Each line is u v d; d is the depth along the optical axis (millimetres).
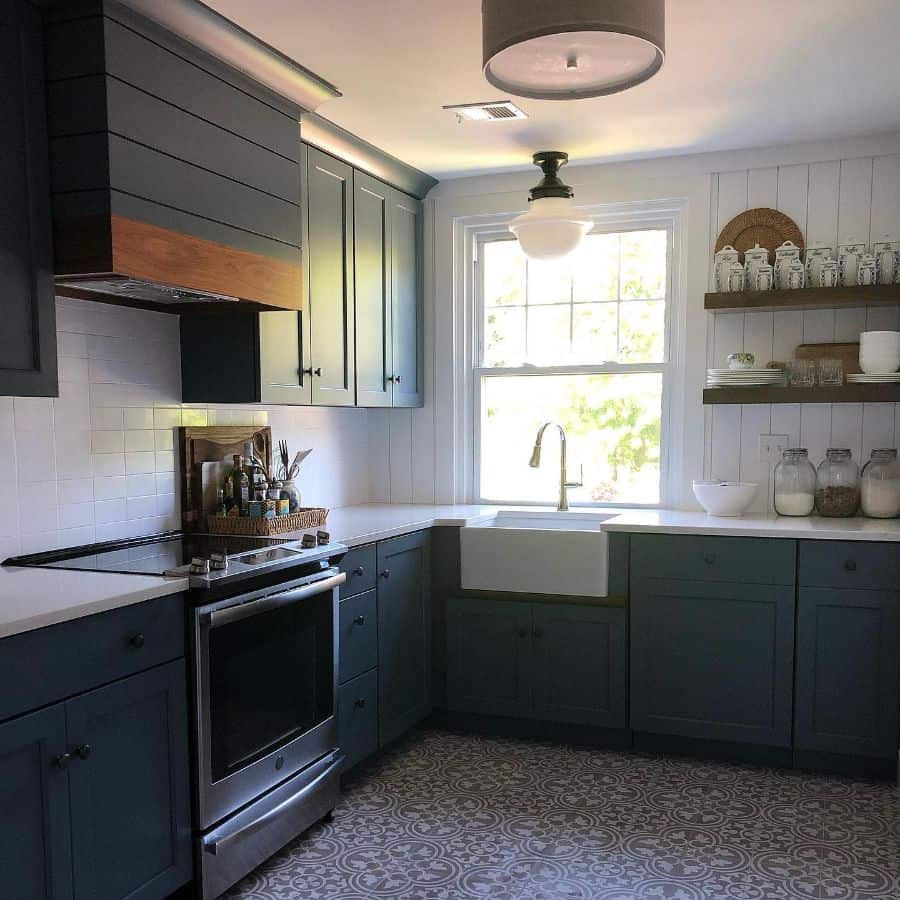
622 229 3887
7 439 2400
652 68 1896
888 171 3428
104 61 2072
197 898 2201
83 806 1876
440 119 3152
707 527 3143
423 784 3016
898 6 2270
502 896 2293
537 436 3699
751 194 3607
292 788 2529
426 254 4117
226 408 3254
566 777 3066
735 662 3146
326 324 3268
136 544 2723
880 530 2982
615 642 3293
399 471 4246
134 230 2158
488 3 1746
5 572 2221
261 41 2457
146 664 2045
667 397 3840
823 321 3545
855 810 2781
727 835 2617
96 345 2684
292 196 2855
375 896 2299
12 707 1713
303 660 2625
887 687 2971
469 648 3504
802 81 2814
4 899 1708
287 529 3053
